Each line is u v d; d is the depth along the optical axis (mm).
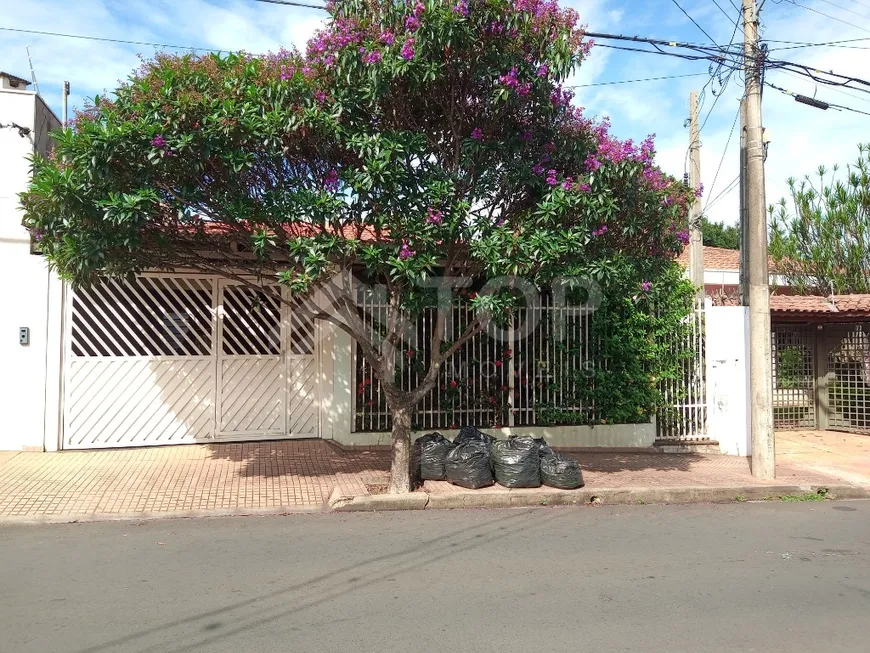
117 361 9406
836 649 3789
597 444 10539
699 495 7941
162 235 6695
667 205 7551
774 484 8312
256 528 6285
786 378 13023
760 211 8859
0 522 6250
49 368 9125
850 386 12734
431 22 6254
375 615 4188
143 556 5359
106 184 6078
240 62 6555
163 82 6188
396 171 6383
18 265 9039
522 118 7414
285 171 6871
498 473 7820
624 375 10539
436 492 7457
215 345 9797
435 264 6801
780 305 11859
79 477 7816
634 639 3873
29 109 9141
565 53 6777
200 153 6109
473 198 7352
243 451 9398
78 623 4023
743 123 11406
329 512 6957
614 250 7566
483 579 4891
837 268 14547
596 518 6914
